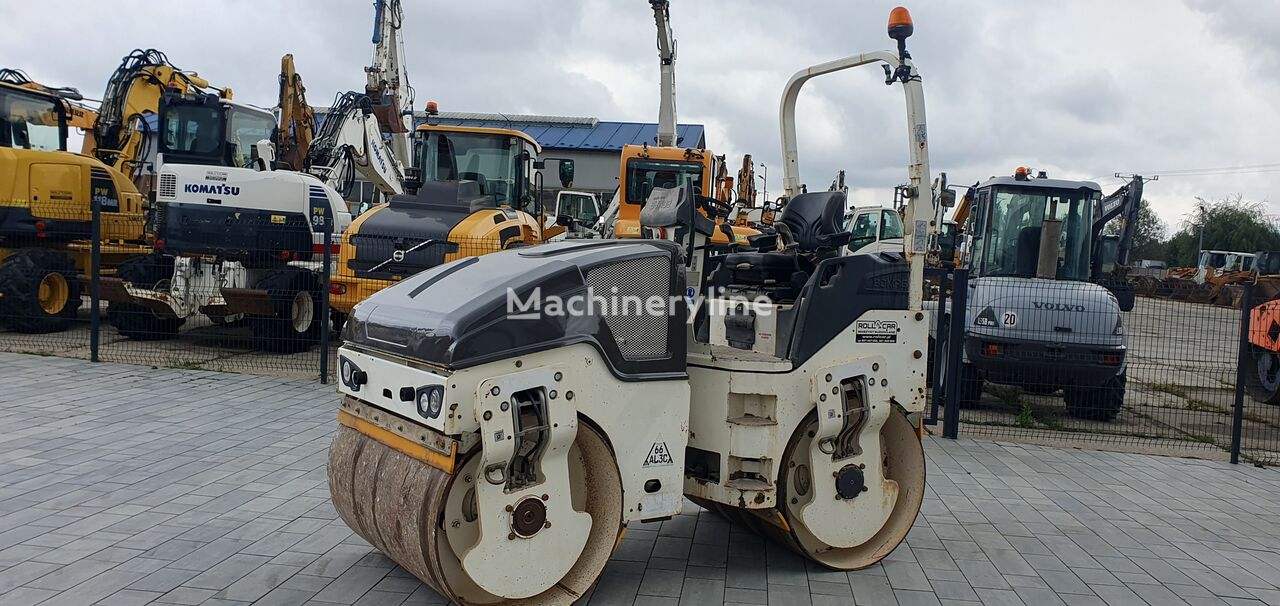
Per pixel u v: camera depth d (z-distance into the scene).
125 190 13.29
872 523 4.59
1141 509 5.93
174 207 10.98
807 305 4.27
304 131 13.97
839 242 4.85
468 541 3.69
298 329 11.20
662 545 4.84
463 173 12.36
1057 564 4.76
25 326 11.73
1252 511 6.00
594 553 3.89
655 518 3.99
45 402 7.79
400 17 17.00
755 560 4.64
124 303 11.24
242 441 6.70
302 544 4.62
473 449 3.65
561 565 3.76
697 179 14.78
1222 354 11.39
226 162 12.75
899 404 4.54
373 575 4.23
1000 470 6.88
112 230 12.77
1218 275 34.19
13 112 12.31
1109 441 8.20
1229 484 6.75
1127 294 9.58
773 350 4.47
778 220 5.16
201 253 11.05
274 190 11.22
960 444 7.77
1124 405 10.56
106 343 11.38
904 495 4.75
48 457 6.10
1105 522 5.59
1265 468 7.38
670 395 3.99
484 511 3.55
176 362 10.04
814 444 4.34
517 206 12.50
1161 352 11.78
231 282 11.05
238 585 4.08
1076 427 8.90
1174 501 6.18
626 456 3.88
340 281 10.01
